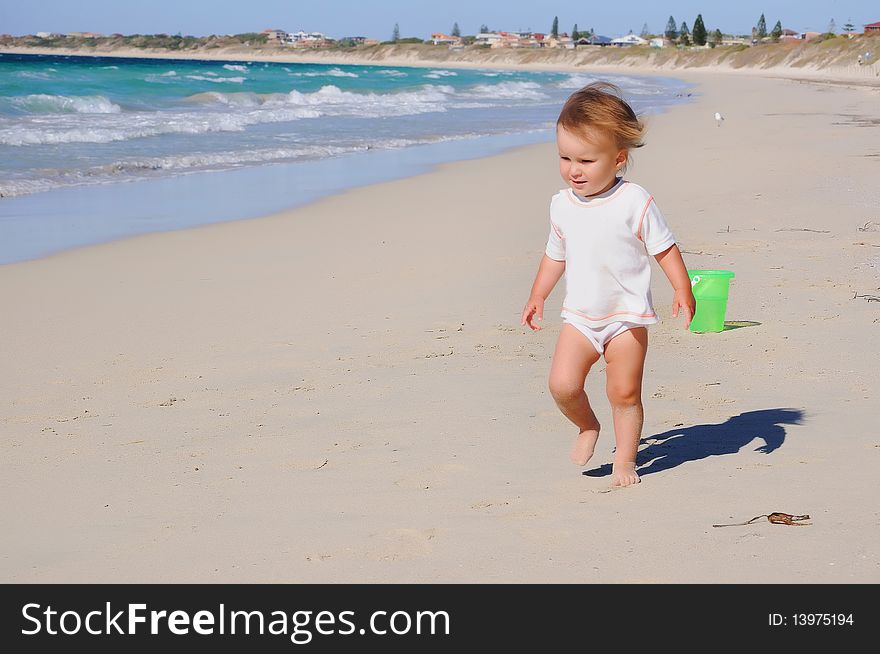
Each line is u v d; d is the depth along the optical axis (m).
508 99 43.66
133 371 5.69
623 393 3.59
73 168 15.11
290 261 8.85
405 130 24.55
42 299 7.52
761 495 3.40
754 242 8.62
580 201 3.52
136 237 10.06
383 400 4.91
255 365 5.70
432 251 9.12
